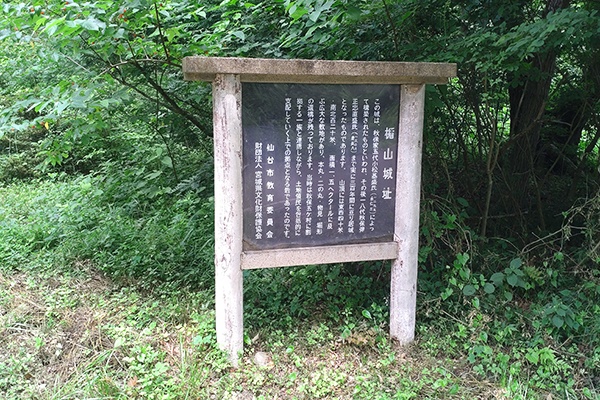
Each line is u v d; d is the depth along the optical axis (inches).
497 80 174.2
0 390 98.3
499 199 192.2
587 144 209.8
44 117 122.7
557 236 175.0
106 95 159.8
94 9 117.4
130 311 127.1
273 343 121.3
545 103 169.3
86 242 156.6
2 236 161.9
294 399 103.5
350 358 119.4
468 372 116.3
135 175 217.9
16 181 243.0
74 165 260.4
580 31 114.8
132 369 106.0
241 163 108.0
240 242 110.0
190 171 221.9
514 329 121.3
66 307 128.1
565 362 115.9
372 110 114.7
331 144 113.5
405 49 146.2
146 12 127.6
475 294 137.6
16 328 116.6
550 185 215.8
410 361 118.7
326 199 115.2
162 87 183.0
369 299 142.3
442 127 184.2
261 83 107.1
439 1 149.3
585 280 135.4
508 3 150.8
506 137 201.0
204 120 197.0
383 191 118.6
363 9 146.3
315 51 153.8
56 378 102.4
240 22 169.5
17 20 115.3
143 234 163.6
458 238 153.3
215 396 103.1
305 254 114.7
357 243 119.2
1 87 243.3
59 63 160.9
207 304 131.4
